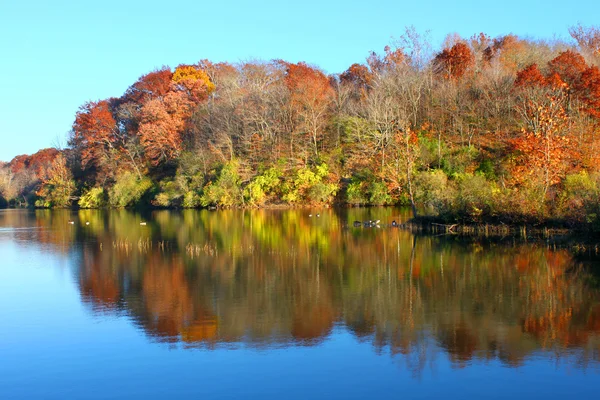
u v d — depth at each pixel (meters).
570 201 37.53
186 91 101.25
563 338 18.05
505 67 81.31
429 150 68.19
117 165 97.19
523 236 39.50
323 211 68.94
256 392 14.54
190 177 84.31
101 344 18.28
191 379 15.40
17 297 24.73
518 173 44.97
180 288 25.98
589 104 62.62
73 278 28.77
